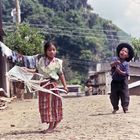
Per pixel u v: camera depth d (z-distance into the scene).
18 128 10.41
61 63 9.19
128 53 12.60
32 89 9.11
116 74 12.46
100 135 8.52
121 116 11.59
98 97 21.78
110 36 108.06
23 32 32.06
